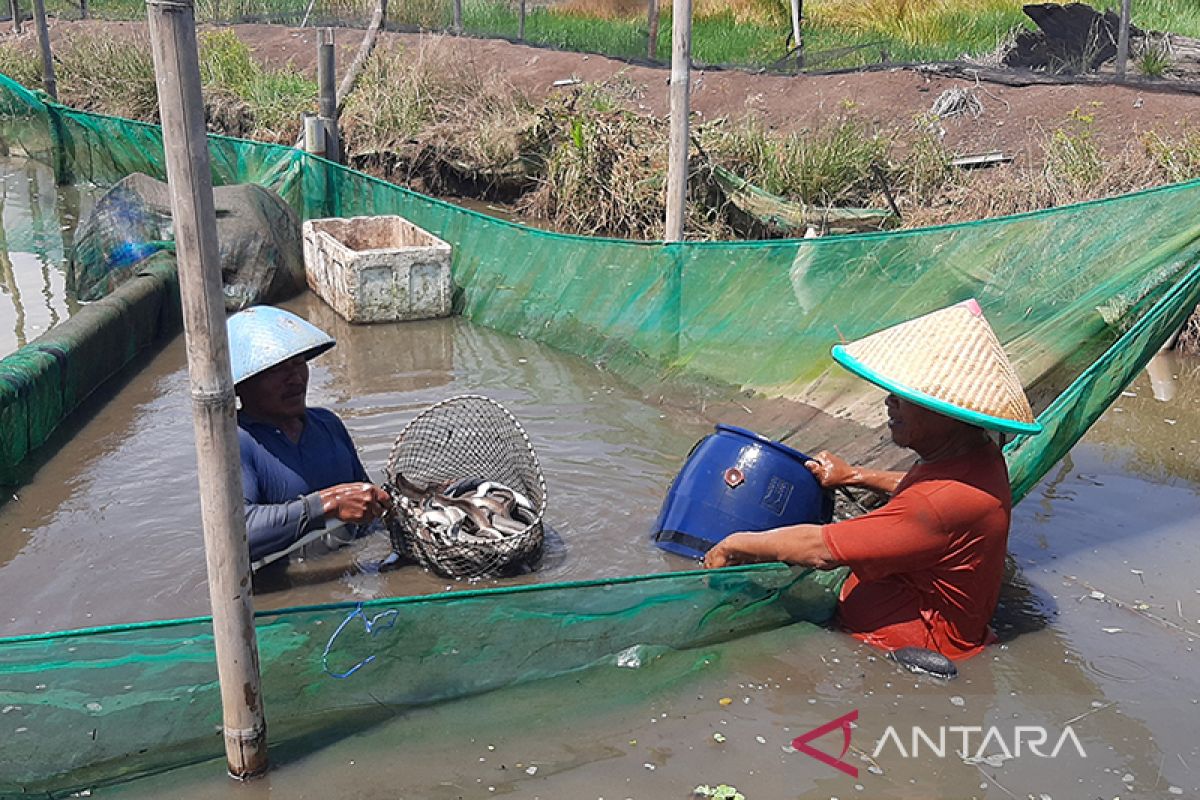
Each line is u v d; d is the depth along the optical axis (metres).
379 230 9.23
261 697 3.48
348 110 13.09
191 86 2.79
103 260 8.62
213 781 3.51
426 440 5.67
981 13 15.26
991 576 4.19
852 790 3.52
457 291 8.61
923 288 5.99
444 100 13.11
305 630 3.62
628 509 5.41
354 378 7.18
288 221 9.44
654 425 6.49
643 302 7.07
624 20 16.77
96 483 5.64
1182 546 5.17
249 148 10.61
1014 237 5.66
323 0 18.61
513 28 16.86
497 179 11.66
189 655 3.49
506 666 3.96
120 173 12.24
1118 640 4.39
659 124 10.90
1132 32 12.49
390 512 4.85
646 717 3.88
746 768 3.62
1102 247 5.40
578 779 3.55
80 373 6.64
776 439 6.17
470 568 4.69
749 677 4.12
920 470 4.20
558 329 7.76
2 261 9.94
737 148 10.40
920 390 4.02
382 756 3.65
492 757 3.65
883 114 11.55
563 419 6.54
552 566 4.85
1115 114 10.63
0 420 5.58
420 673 3.86
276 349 4.63
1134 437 6.43
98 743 3.50
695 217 9.75
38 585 4.65
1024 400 4.12
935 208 9.37
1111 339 5.34
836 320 6.25
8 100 14.39
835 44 14.99
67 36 18.77
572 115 11.45
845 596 4.50
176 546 4.98
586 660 4.09
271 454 4.71
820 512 4.90
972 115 11.12
